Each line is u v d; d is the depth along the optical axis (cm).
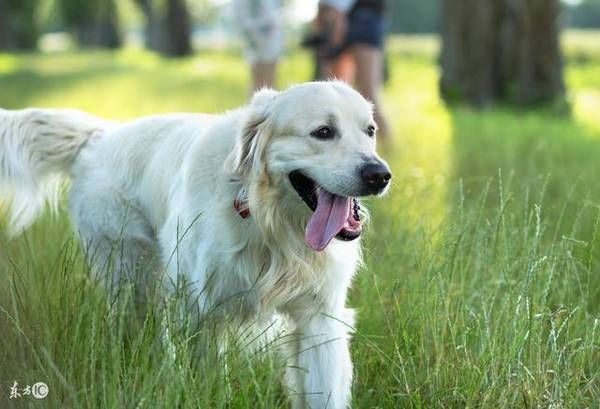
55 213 878
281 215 658
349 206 645
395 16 13525
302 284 667
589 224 976
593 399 627
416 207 1050
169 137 758
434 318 685
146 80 3572
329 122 643
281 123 647
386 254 837
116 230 785
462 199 793
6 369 602
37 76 3881
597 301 811
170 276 705
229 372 616
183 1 7312
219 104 2433
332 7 1585
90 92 2934
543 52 2795
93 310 639
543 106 2784
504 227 756
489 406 619
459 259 770
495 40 2819
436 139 1777
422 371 664
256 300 667
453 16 2825
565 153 1554
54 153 833
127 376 577
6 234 841
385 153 1561
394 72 4931
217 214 656
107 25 10625
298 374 678
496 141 1703
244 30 1559
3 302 672
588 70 5644
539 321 665
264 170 651
